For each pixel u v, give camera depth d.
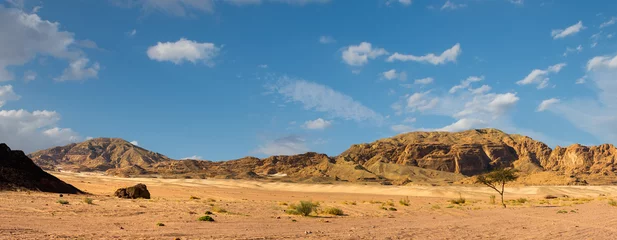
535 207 60.44
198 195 90.62
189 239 18.11
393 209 47.06
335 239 20.12
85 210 30.34
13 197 39.97
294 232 22.61
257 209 40.00
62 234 17.83
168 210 33.75
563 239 22.75
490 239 22.25
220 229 22.67
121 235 18.36
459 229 26.94
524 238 22.89
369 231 24.20
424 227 27.67
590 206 63.34
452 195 175.88
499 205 68.81
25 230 18.53
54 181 63.22
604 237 24.09
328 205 51.62
